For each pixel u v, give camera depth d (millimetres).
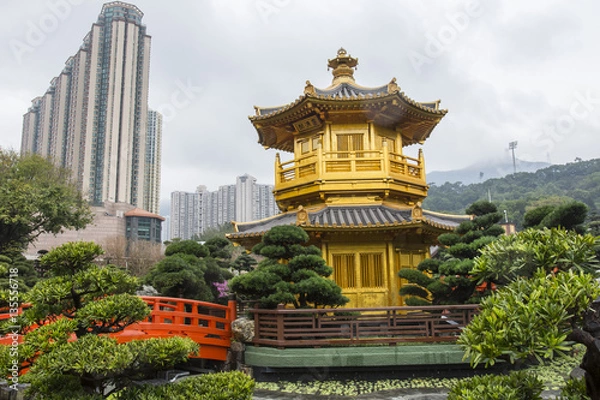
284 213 20734
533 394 6348
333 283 14203
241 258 28328
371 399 12156
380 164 18969
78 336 8078
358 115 19438
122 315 8062
